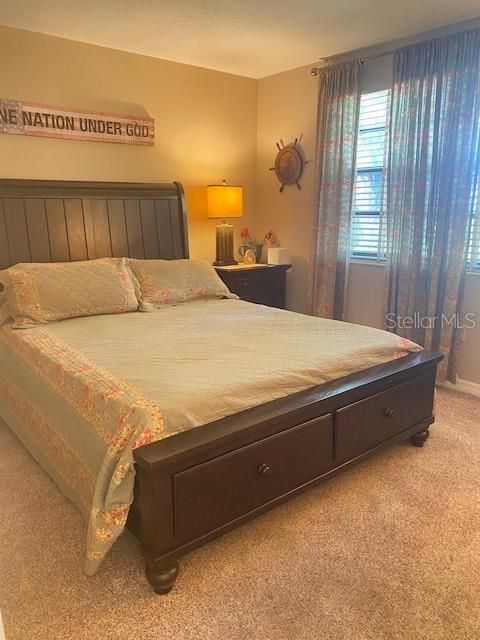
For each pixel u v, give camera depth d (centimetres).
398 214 368
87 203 364
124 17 312
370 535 203
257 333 270
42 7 296
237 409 196
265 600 170
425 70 339
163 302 339
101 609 167
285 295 470
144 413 174
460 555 192
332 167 405
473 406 331
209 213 433
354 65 378
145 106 397
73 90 361
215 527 186
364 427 237
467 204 331
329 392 217
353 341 256
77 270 318
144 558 176
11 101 335
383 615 164
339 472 230
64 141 362
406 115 353
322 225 416
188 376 204
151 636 156
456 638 155
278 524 211
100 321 297
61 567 185
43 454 241
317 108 412
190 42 360
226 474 185
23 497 229
